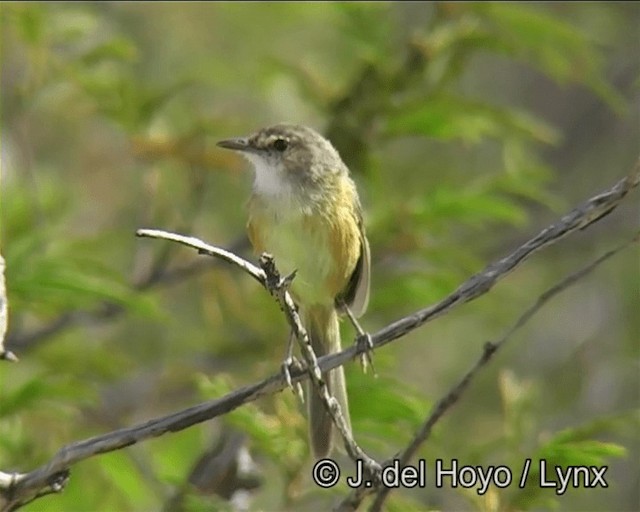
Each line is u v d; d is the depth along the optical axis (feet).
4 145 45.21
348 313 35.50
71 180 57.72
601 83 45.03
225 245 47.19
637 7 63.10
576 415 52.80
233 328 46.96
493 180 42.68
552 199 42.98
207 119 43.29
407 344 55.21
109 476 37.83
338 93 43.50
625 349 55.36
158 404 46.93
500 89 65.92
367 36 43.88
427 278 41.65
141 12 59.41
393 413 33.40
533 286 57.77
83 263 40.98
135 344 51.24
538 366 55.67
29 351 43.57
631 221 58.23
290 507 32.63
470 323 56.13
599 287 57.98
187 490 34.37
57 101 46.80
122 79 44.06
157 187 44.75
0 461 35.86
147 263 44.83
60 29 44.91
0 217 40.68
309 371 24.75
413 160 59.57
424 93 42.50
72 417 40.29
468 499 30.76
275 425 32.76
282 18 56.54
